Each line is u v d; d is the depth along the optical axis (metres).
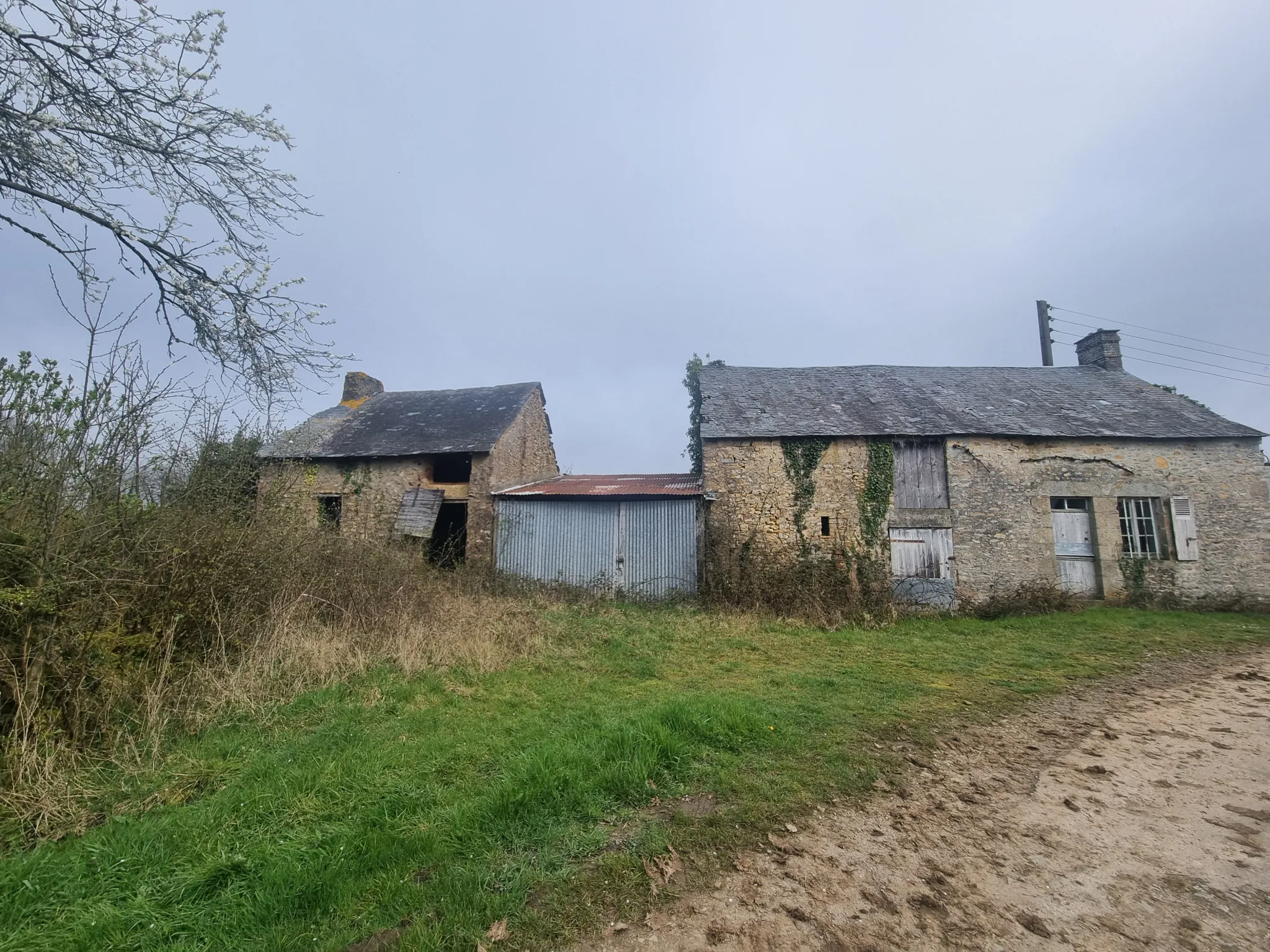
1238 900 2.67
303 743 4.21
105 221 4.79
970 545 12.47
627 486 14.50
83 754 3.77
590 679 6.25
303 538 7.22
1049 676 6.85
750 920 2.52
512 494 13.70
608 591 12.80
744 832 3.22
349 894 2.62
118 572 4.72
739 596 11.65
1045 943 2.40
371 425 16.31
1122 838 3.21
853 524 12.64
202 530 5.66
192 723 4.43
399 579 8.07
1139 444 12.84
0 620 3.77
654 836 3.12
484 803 3.29
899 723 5.04
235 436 6.97
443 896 2.62
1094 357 17.45
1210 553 12.41
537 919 2.51
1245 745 4.60
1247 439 12.69
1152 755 4.40
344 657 6.01
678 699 5.01
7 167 4.53
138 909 2.46
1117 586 12.40
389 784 3.60
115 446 4.82
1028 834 3.24
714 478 13.06
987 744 4.62
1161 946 2.38
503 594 11.90
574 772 3.63
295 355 5.80
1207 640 9.12
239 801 3.34
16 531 3.96
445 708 5.10
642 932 2.45
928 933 2.45
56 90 4.44
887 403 14.36
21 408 4.47
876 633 9.72
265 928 2.43
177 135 4.86
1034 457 12.80
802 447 12.99
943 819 3.40
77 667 4.00
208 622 5.50
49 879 2.65
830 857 3.00
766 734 4.55
